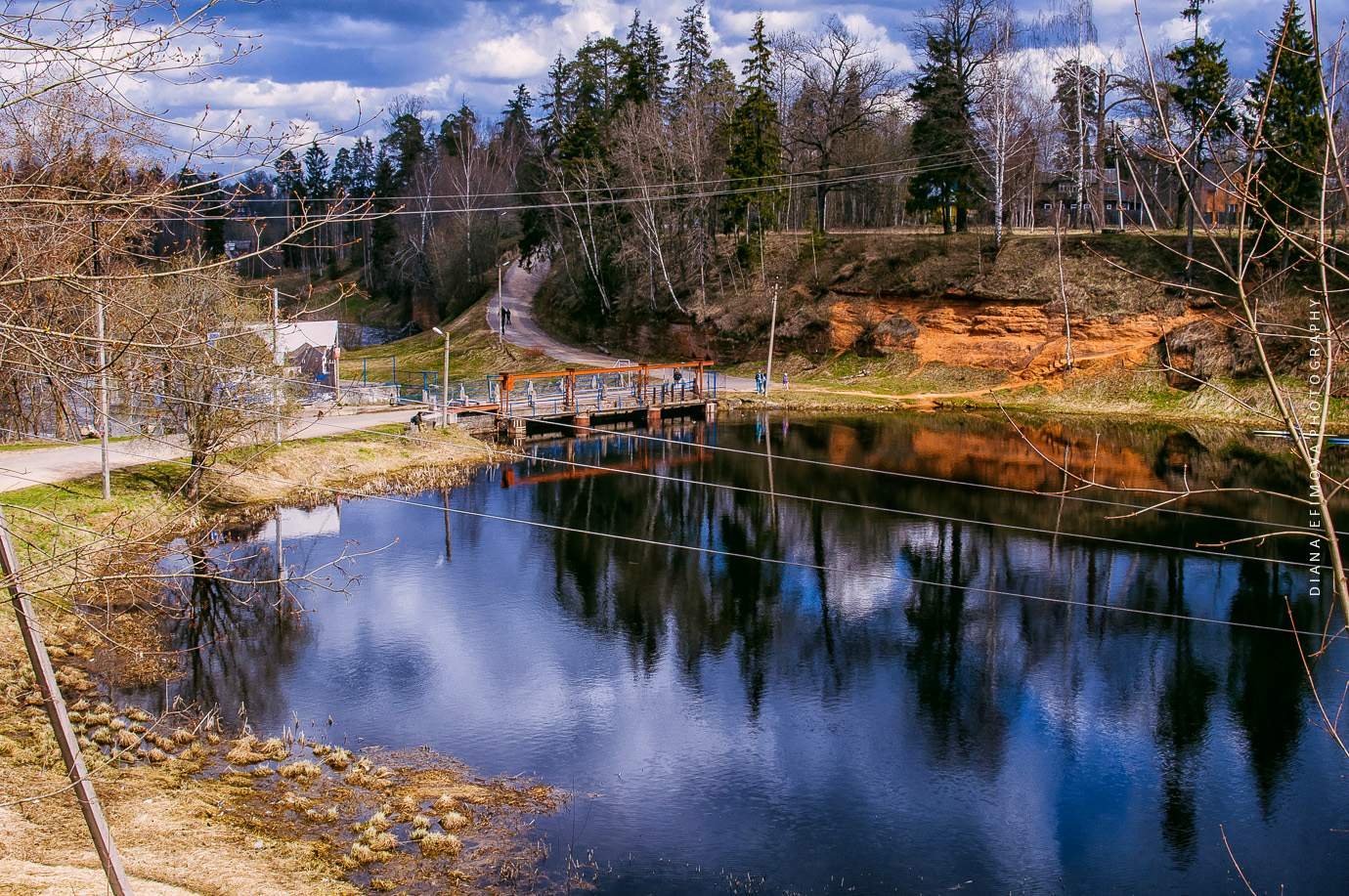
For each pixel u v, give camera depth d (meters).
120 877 9.49
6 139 8.73
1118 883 14.74
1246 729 19.50
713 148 75.06
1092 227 59.50
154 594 25.34
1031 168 65.81
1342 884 14.70
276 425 35.84
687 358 71.38
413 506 36.03
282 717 19.47
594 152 76.25
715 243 73.44
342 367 76.06
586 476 41.81
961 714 20.19
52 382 11.50
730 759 18.25
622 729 19.41
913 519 34.44
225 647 22.94
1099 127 53.81
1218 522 33.03
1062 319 58.59
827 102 72.38
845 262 69.19
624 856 15.01
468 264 90.94
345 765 17.45
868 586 27.83
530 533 33.03
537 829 15.70
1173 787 17.47
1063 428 51.09
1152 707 20.41
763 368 67.00
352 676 21.58
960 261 63.84
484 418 49.00
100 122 7.70
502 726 19.39
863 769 18.00
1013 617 25.39
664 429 52.91
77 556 9.40
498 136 114.56
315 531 32.38
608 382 64.81
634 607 26.36
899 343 63.75
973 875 14.88
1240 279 5.63
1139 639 23.84
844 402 58.50
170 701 19.95
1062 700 20.78
